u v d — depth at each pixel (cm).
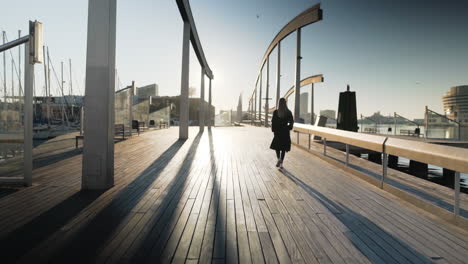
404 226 273
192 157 737
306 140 1282
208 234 247
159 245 223
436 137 1747
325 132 719
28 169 405
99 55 380
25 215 287
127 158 705
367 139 480
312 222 282
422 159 329
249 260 201
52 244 222
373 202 354
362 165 614
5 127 420
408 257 208
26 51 391
